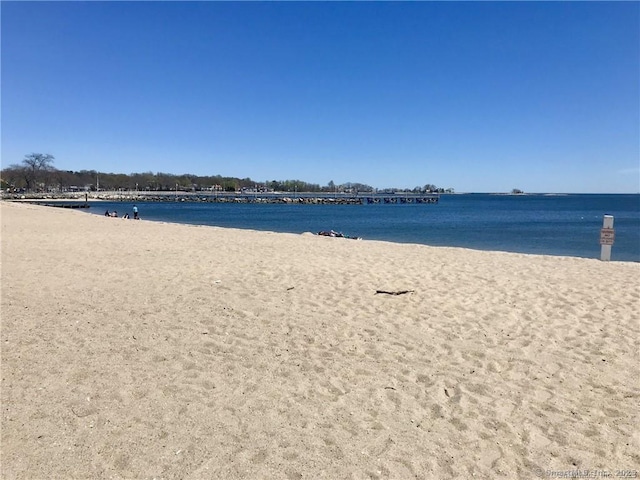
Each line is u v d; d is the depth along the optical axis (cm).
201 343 547
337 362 500
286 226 4128
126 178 15425
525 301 754
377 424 375
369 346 548
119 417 376
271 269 1015
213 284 855
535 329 612
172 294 777
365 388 440
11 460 315
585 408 404
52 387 425
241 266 1052
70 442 339
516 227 3978
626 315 670
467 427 373
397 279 917
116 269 998
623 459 332
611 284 882
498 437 360
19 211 3612
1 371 455
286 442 346
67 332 574
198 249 1355
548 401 417
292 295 779
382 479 307
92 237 1686
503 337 582
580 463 328
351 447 342
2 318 623
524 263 1153
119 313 661
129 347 529
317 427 369
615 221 4753
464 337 582
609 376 467
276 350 531
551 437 360
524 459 332
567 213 6794
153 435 351
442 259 1209
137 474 305
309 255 1251
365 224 4431
